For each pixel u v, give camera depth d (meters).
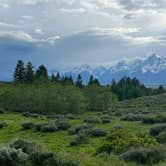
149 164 20.22
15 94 109.06
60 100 109.31
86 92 130.12
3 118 73.00
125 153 21.55
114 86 188.25
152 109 113.69
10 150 15.87
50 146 36.31
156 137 35.69
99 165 17.64
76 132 46.56
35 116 79.94
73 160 16.72
